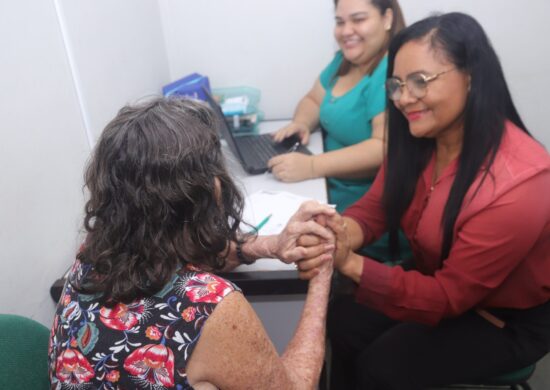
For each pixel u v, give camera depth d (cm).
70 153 119
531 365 118
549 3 203
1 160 92
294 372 78
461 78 101
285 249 107
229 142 167
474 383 119
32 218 102
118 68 158
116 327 63
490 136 103
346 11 167
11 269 95
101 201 66
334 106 182
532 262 109
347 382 148
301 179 157
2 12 94
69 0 123
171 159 63
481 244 101
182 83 203
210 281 65
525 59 216
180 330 61
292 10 212
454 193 107
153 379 62
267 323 126
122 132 65
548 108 225
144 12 189
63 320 68
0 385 72
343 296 149
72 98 122
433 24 102
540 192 98
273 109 235
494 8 207
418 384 118
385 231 143
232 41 219
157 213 64
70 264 118
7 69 95
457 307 108
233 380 63
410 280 110
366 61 175
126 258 65
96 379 64
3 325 76
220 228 70
